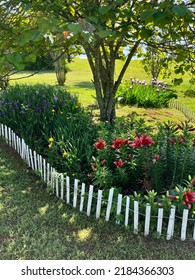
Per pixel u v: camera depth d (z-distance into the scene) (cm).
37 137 513
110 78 596
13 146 549
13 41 301
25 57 253
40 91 725
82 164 401
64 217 334
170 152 357
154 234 293
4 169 459
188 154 345
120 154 371
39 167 427
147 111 924
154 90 1080
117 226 315
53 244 290
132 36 344
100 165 352
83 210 346
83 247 288
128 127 450
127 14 292
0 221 326
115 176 353
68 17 350
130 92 1008
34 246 287
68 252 280
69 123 481
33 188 402
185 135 389
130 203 313
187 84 1458
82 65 2733
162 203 296
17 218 333
